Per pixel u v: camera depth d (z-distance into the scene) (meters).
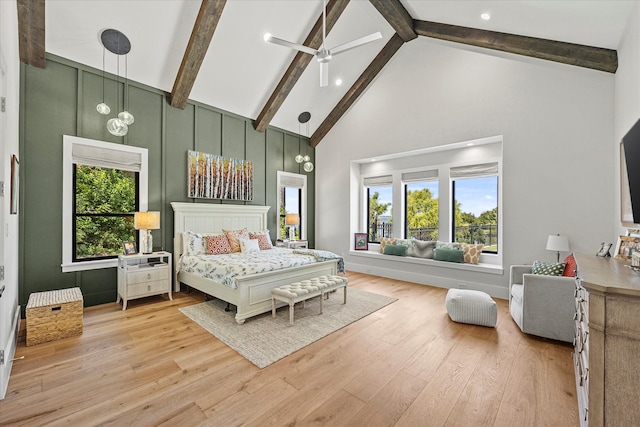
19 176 3.12
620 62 2.84
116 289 3.86
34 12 2.87
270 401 1.83
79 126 3.56
